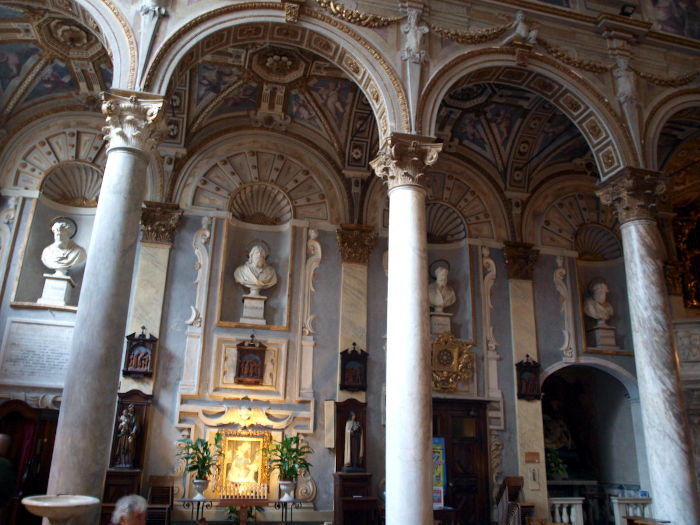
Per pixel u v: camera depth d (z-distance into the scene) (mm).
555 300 15797
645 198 11695
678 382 10727
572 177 16766
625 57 12484
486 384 14609
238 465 12695
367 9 11109
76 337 7938
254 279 13977
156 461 12336
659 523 10023
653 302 11109
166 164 14062
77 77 13289
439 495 12789
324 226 14719
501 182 16125
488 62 11445
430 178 15711
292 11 10438
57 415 12516
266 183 14641
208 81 13531
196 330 13297
